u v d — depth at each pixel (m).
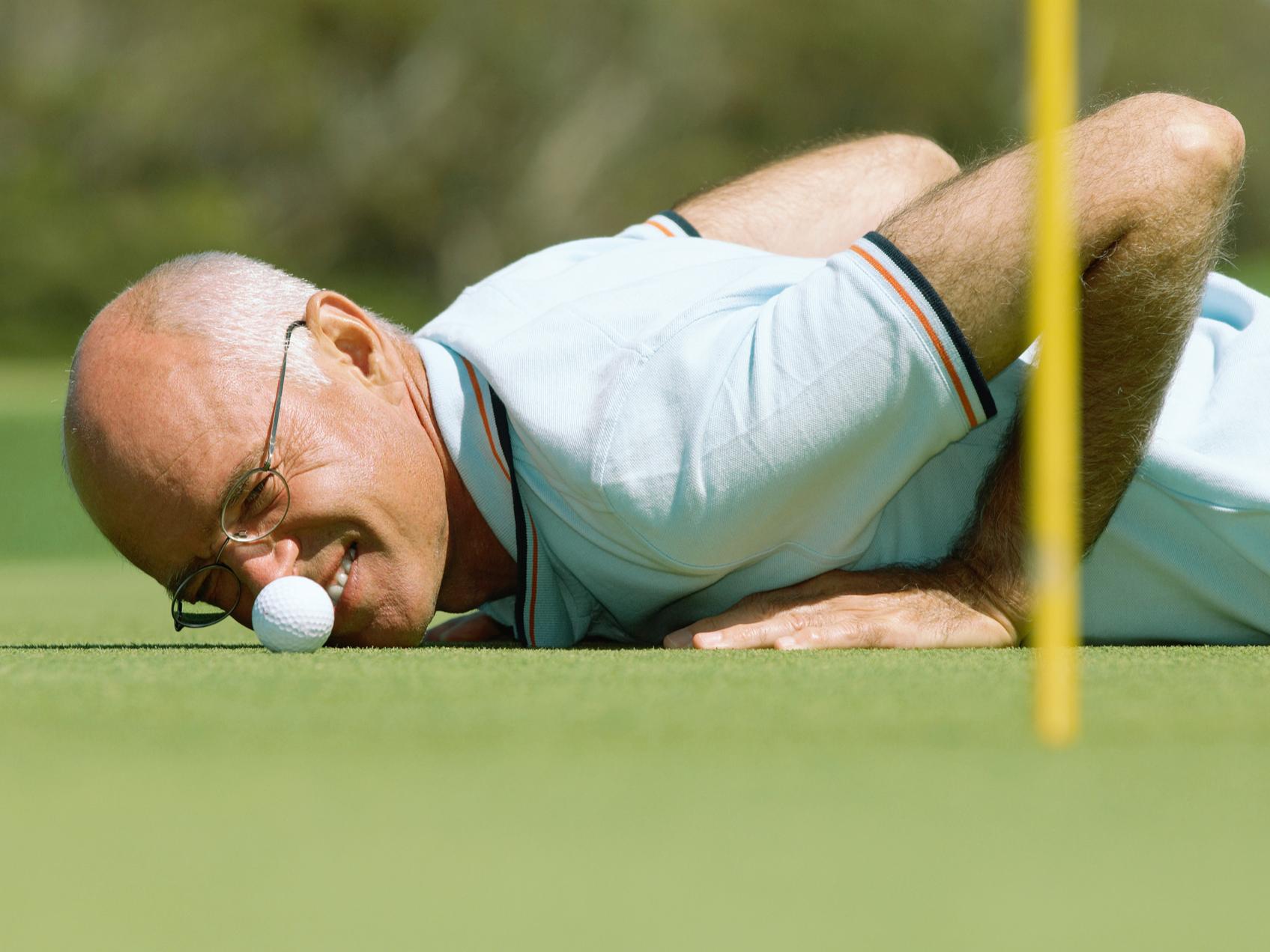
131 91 62.66
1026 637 5.21
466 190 66.62
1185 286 4.79
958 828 2.13
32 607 8.91
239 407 4.88
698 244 5.68
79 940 1.67
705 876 1.89
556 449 4.96
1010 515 5.10
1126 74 73.81
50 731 3.01
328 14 65.06
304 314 5.17
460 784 2.47
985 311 4.65
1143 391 4.88
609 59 67.19
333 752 2.77
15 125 62.19
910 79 67.94
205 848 2.08
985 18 71.38
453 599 5.60
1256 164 73.75
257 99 63.50
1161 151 4.71
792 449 4.75
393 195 65.19
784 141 68.25
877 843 2.05
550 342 5.08
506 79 65.88
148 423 4.87
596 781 2.49
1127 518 5.43
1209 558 5.41
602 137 66.94
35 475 15.18
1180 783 2.43
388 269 67.38
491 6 66.12
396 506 5.07
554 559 5.36
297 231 65.56
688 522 4.88
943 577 5.21
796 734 2.90
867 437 4.78
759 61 67.25
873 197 7.00
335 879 1.92
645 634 5.68
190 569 5.04
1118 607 5.54
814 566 5.12
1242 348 5.67
